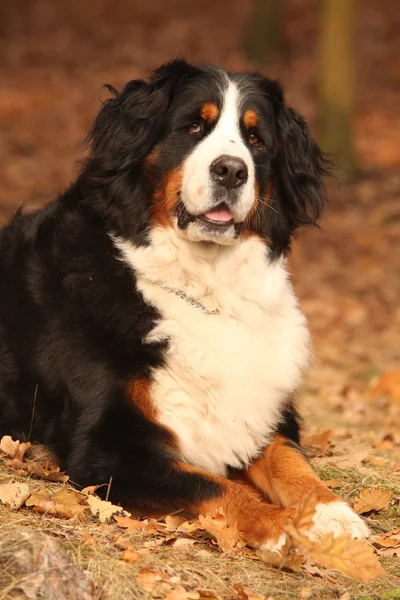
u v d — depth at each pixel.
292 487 8.40
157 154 8.84
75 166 9.59
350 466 9.91
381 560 7.74
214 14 48.88
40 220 9.55
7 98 37.25
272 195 9.33
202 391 8.67
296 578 7.20
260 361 8.90
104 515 7.62
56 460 8.84
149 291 8.69
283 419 9.24
